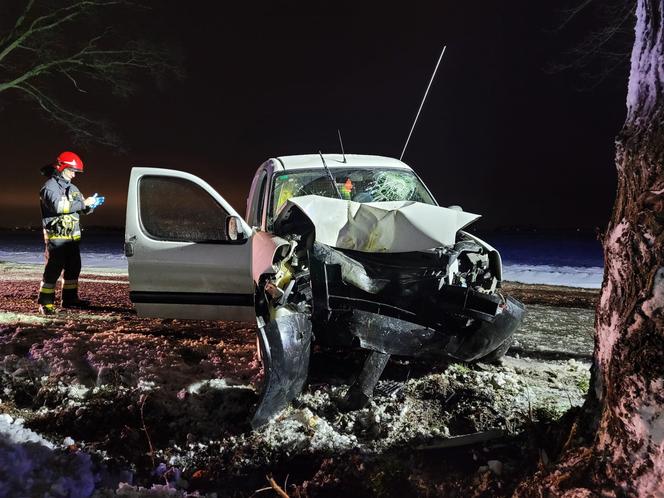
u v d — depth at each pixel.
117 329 5.90
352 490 3.01
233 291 4.68
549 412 3.74
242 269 4.64
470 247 4.27
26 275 11.49
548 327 6.89
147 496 2.85
